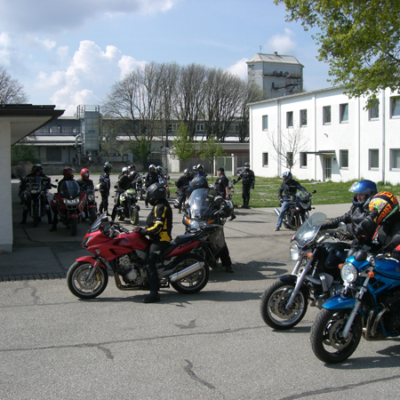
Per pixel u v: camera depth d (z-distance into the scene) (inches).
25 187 531.8
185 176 674.8
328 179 1428.4
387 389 150.8
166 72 2527.1
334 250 195.9
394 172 1200.2
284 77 3336.6
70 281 249.9
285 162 1599.4
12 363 169.2
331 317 169.6
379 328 179.6
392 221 195.9
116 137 2554.1
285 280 201.2
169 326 211.2
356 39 515.2
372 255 182.1
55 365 167.6
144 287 255.6
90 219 523.5
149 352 180.4
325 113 1425.9
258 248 416.2
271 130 1672.0
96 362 170.6
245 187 750.5
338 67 579.2
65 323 214.2
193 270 259.8
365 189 220.5
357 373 163.3
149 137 2511.1
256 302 251.0
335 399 143.3
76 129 2790.4
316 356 169.5
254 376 159.6
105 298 257.6
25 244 412.5
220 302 250.5
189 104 2699.3
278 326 204.1
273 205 796.6
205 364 169.5
